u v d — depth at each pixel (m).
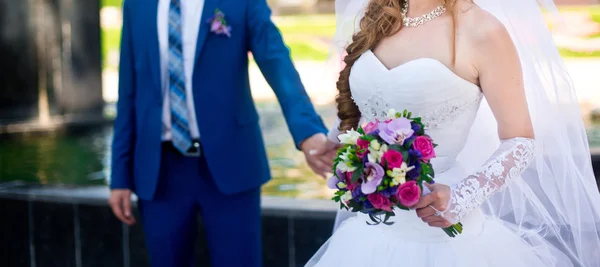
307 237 3.43
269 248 3.49
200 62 2.71
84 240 3.81
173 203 2.77
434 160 1.93
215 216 2.78
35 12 8.70
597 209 2.02
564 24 2.05
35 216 3.88
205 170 2.76
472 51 1.82
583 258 2.03
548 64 1.94
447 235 1.91
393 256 1.92
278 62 2.75
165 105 2.73
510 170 1.78
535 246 2.05
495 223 2.02
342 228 2.08
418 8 1.93
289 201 3.57
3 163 6.43
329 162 2.67
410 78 1.83
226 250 2.80
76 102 9.05
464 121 1.89
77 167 6.17
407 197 1.64
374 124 1.73
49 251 3.88
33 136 8.16
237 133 2.77
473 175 1.76
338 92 2.15
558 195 1.99
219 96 2.73
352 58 2.02
